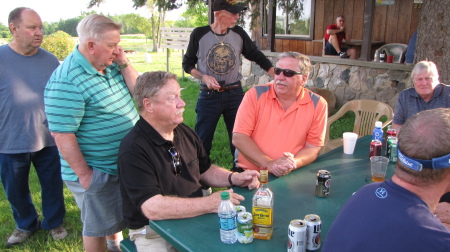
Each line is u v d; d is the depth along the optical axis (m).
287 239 1.55
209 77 3.49
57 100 1.96
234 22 3.54
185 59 3.73
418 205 1.11
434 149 1.07
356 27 8.46
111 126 2.13
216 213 1.76
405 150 1.13
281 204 1.88
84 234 2.23
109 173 2.17
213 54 3.56
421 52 4.43
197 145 2.21
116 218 2.25
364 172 2.32
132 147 1.82
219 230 1.62
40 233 3.03
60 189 2.94
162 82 1.84
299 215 1.76
